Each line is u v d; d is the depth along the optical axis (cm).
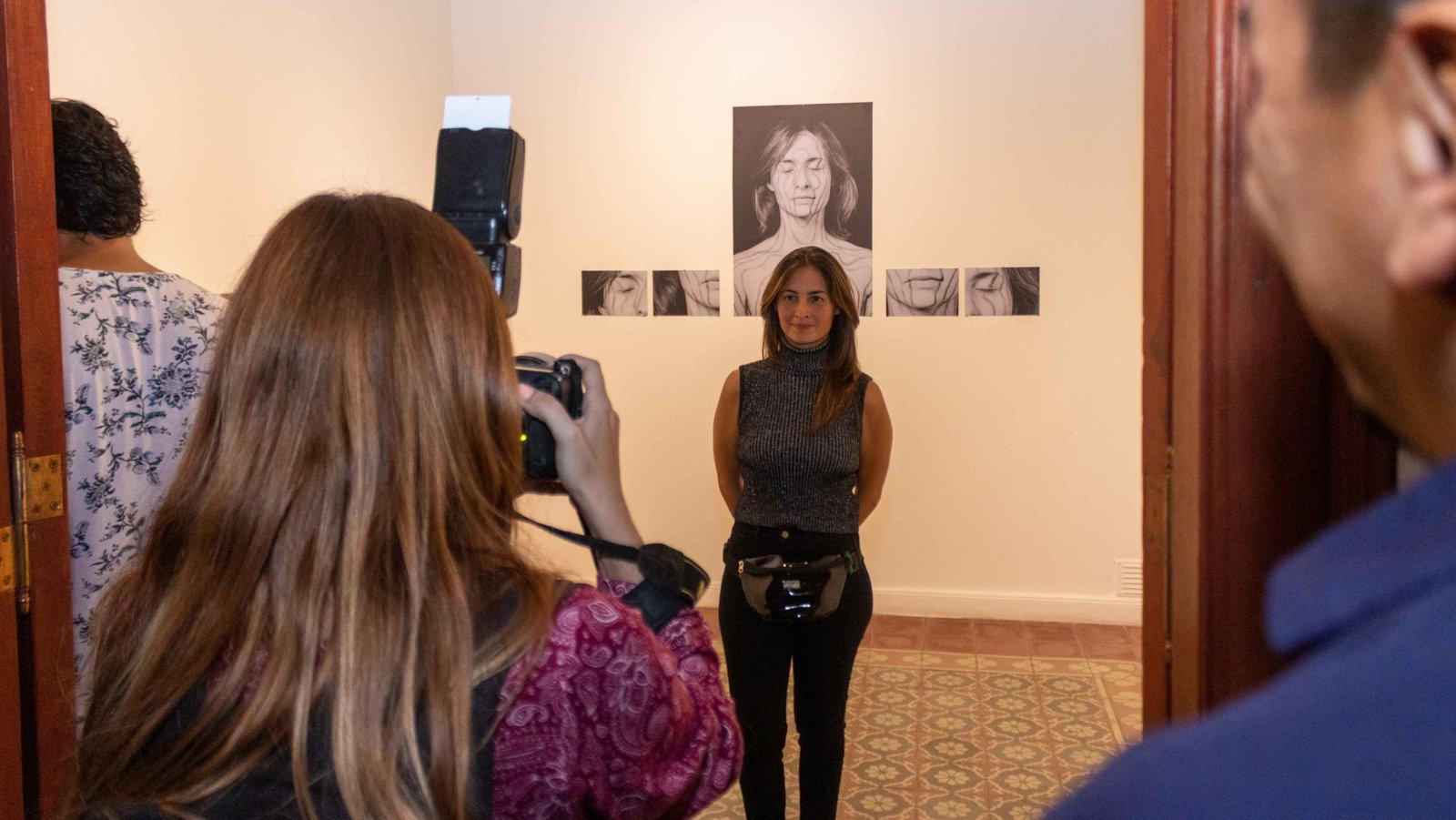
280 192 335
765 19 452
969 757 323
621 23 462
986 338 448
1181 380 85
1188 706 84
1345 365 35
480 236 110
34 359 125
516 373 95
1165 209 89
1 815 120
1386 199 30
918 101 445
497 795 80
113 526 148
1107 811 29
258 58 320
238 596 82
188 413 158
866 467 259
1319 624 29
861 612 241
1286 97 33
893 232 450
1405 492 30
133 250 166
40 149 127
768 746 237
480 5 471
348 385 83
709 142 460
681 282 467
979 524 458
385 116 411
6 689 121
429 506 83
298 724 78
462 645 79
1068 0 431
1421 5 28
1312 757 26
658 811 87
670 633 98
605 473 101
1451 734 24
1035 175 439
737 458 249
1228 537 78
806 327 243
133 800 79
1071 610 455
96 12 244
